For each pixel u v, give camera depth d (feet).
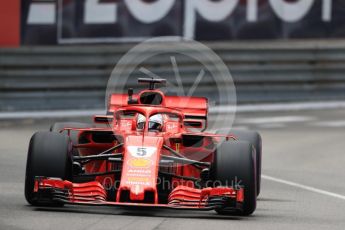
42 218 106.52
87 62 295.89
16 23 291.99
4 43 291.99
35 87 288.10
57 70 291.17
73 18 294.87
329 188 155.84
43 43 293.84
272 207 129.49
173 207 107.04
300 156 201.98
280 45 317.22
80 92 292.81
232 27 303.89
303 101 314.96
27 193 113.70
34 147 113.50
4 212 111.04
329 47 317.83
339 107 313.94
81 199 109.40
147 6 296.92
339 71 319.06
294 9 309.42
